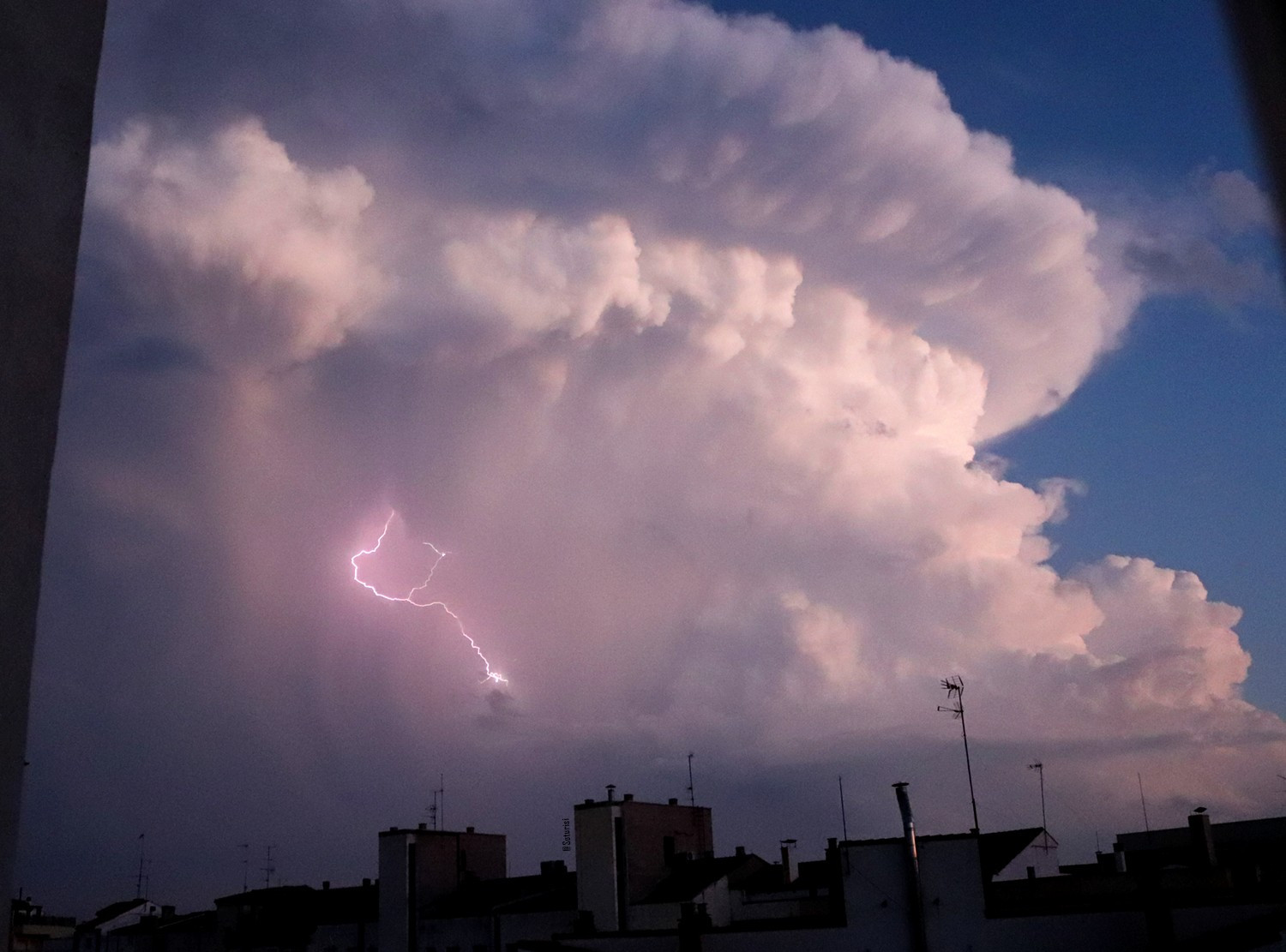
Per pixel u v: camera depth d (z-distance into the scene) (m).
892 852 31.66
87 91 5.00
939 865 31.14
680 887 51.75
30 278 4.60
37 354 4.59
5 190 4.55
